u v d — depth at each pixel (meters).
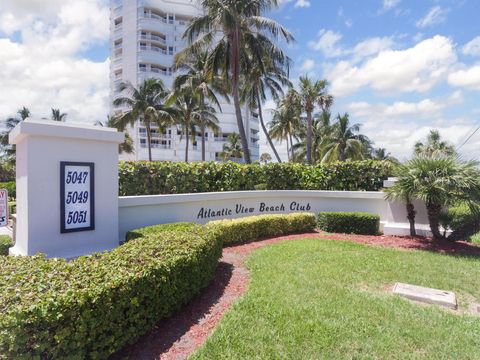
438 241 8.05
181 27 47.38
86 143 5.95
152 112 30.42
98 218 6.11
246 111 51.28
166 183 8.68
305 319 3.73
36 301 2.51
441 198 7.38
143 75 44.19
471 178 7.21
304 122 37.38
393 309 4.02
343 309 3.99
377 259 6.27
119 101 31.06
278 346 3.21
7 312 2.36
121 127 31.39
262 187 10.95
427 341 3.32
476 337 3.42
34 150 5.34
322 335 3.39
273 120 35.50
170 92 31.14
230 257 6.46
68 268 3.30
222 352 3.12
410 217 8.77
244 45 16.84
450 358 3.05
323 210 10.83
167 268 3.61
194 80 25.81
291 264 5.82
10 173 31.88
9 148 34.19
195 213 8.69
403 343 3.29
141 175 8.26
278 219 8.83
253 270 5.54
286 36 16.91
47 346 2.45
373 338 3.36
